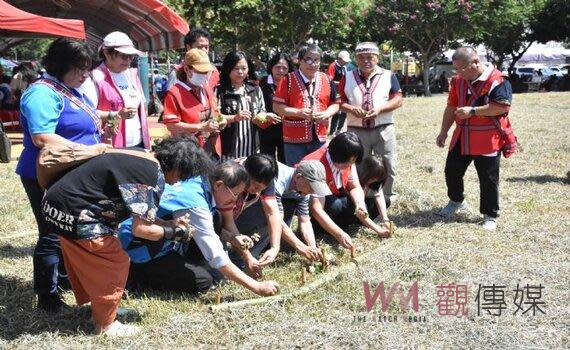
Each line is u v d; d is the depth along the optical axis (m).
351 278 4.98
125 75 5.13
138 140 5.25
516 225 6.59
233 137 6.42
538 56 47.81
